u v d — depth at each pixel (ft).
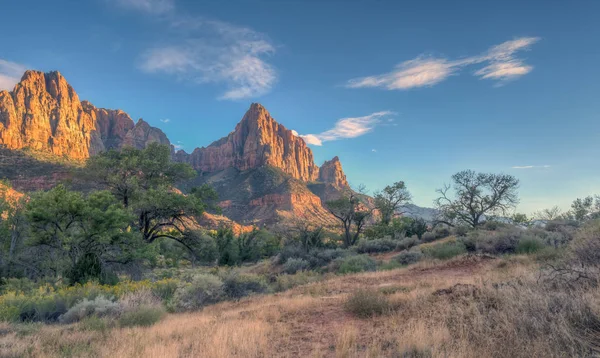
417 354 14.17
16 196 97.71
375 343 16.37
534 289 18.57
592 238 25.68
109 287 48.62
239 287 47.85
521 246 52.70
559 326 13.20
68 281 57.52
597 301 14.56
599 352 11.60
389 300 26.53
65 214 71.61
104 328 26.43
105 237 69.92
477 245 62.54
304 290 44.11
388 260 75.36
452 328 16.49
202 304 41.91
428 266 53.11
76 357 18.44
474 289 23.70
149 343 20.17
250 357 16.43
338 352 15.53
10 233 94.53
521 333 13.66
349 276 54.08
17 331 27.09
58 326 31.04
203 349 17.88
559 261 28.94
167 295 47.19
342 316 24.98
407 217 165.78
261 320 25.55
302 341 19.12
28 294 43.27
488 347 13.08
